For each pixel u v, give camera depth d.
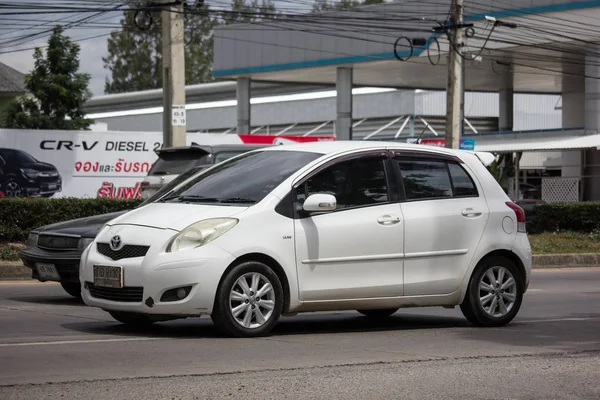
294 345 15.35
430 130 99.56
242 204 16.09
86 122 77.81
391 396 11.44
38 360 13.56
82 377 12.26
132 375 12.43
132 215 16.53
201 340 15.65
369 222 16.84
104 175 54.12
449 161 18.31
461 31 48.78
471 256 18.05
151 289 15.16
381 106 102.50
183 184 17.64
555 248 42.88
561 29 67.69
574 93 98.69
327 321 19.53
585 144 68.00
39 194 52.53
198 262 15.16
